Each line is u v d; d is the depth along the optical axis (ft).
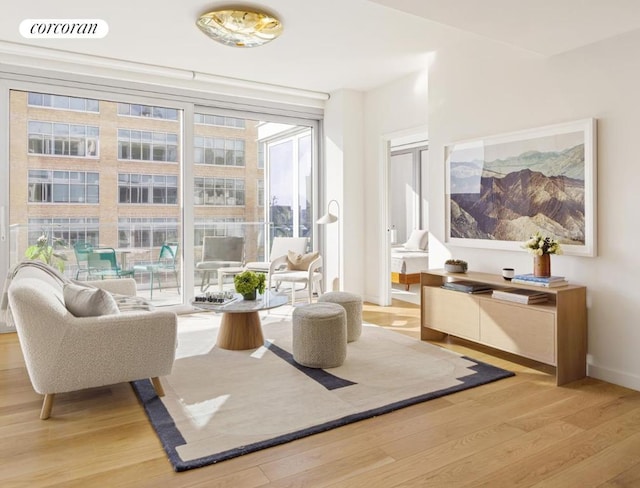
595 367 10.66
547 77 11.49
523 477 6.55
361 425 8.16
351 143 19.57
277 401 9.09
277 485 6.34
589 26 9.62
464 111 13.84
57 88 15.21
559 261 11.39
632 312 9.98
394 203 30.78
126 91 16.26
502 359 11.95
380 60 15.81
